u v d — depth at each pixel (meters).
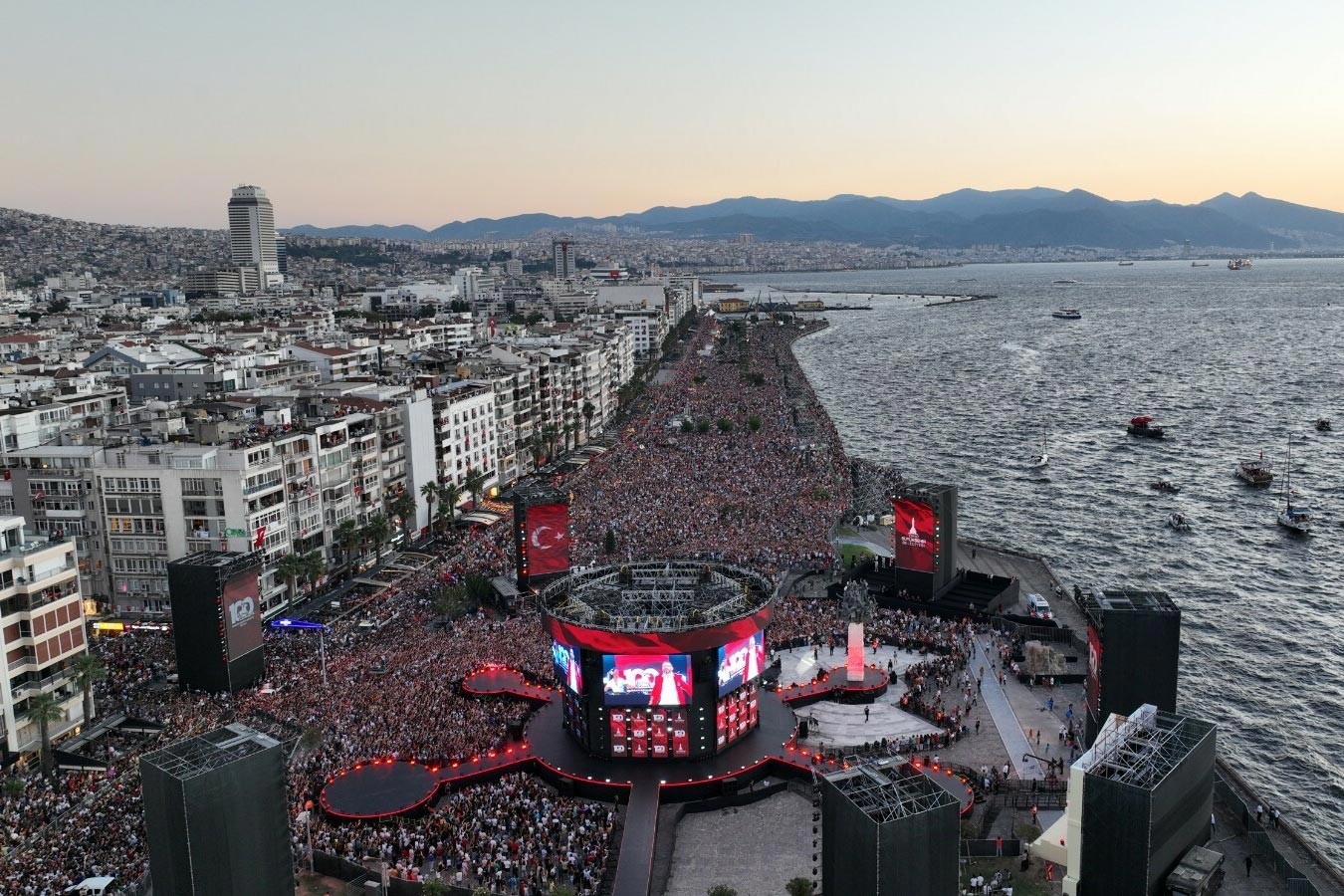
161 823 84.00
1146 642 117.19
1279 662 165.88
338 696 139.38
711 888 98.31
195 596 145.75
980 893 95.44
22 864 99.31
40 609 136.00
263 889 86.69
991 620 167.88
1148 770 89.69
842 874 84.50
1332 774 134.12
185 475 180.75
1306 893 95.06
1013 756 124.00
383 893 94.94
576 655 123.19
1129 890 87.56
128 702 146.50
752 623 124.81
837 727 133.25
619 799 116.12
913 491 178.62
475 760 122.88
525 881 97.38
